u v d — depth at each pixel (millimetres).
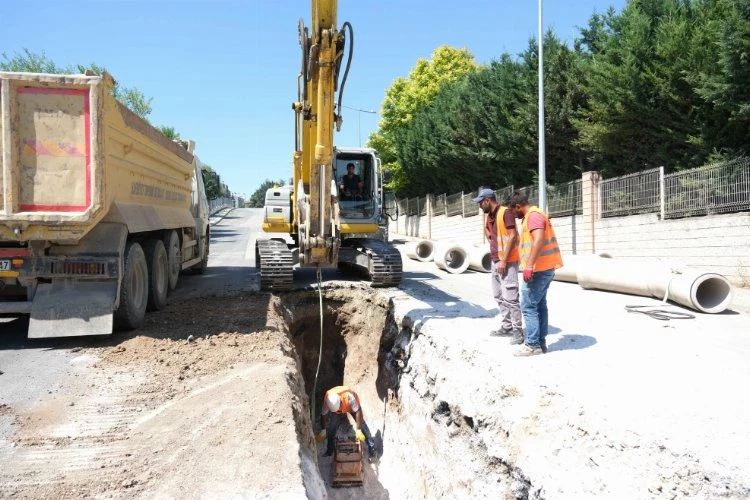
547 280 5926
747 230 10945
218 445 4168
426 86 35594
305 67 7941
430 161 27969
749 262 10945
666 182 13141
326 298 11016
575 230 16578
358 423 8430
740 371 5469
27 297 6637
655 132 14070
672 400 4629
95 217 6129
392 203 13312
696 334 7207
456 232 26844
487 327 7750
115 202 6641
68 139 6043
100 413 4750
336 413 8539
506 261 6602
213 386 5422
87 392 5219
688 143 13383
